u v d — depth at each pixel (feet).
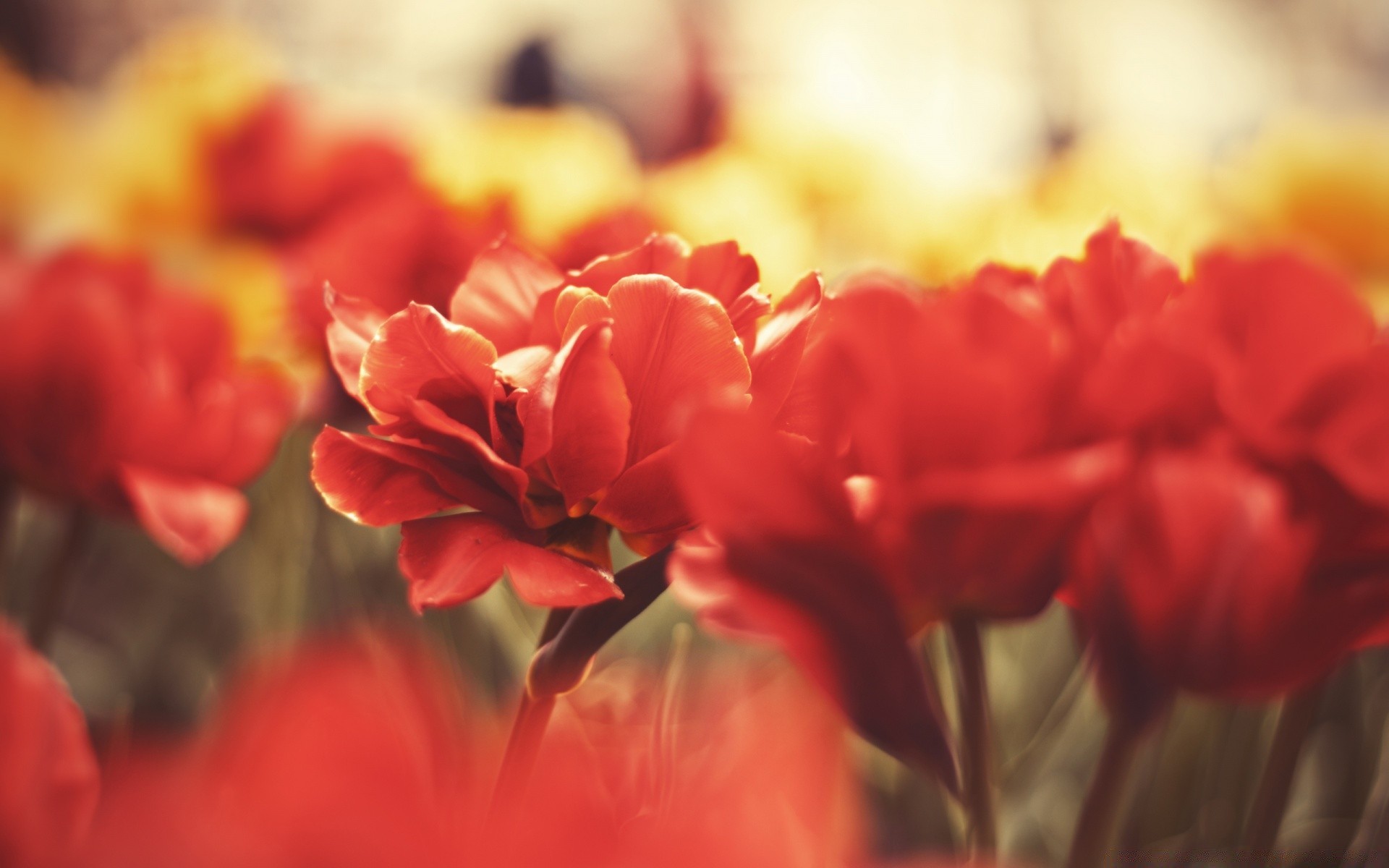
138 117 4.49
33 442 2.47
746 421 1.74
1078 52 18.95
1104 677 1.79
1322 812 2.76
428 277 2.86
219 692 2.85
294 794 1.43
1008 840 2.57
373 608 3.00
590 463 1.96
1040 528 1.79
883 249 5.73
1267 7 21.35
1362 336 1.82
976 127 17.42
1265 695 1.78
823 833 1.61
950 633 1.88
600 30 10.99
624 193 3.95
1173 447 1.81
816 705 1.67
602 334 1.94
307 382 3.09
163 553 3.49
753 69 15.74
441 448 2.02
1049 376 1.81
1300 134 5.89
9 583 3.54
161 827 1.39
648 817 1.69
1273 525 1.76
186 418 2.50
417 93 12.52
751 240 3.58
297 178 4.29
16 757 1.68
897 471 1.81
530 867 1.45
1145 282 1.95
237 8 16.55
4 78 5.51
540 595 1.92
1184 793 2.69
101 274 2.68
